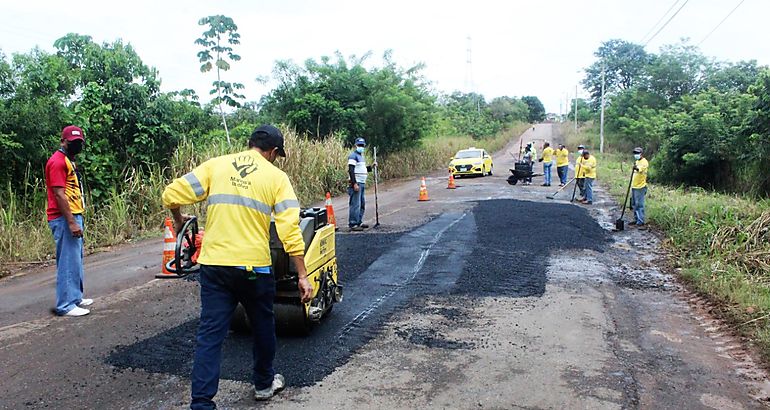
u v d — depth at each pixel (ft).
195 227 13.92
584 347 15.84
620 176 75.56
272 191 11.30
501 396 12.79
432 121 94.43
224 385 13.25
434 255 27.14
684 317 19.27
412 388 13.17
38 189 33.86
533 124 292.20
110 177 37.99
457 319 18.12
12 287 23.13
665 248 30.68
